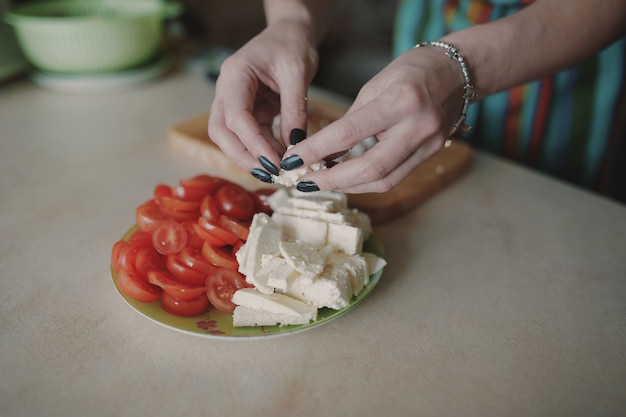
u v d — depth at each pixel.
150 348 0.42
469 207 0.60
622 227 0.57
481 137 0.79
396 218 0.58
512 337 0.44
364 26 1.57
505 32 0.48
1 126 0.75
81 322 0.44
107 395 0.39
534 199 0.62
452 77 0.43
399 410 0.38
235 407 0.38
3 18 0.84
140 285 0.43
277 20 0.56
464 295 0.48
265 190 0.55
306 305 0.43
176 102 0.84
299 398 0.39
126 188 0.62
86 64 0.85
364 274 0.46
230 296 0.44
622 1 0.52
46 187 0.62
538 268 0.51
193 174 0.65
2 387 0.39
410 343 0.43
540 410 0.39
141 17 0.83
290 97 0.49
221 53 1.00
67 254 0.52
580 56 0.53
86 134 0.74
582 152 0.76
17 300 0.46
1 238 0.54
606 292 0.49
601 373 0.41
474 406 0.39
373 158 0.41
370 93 0.42
